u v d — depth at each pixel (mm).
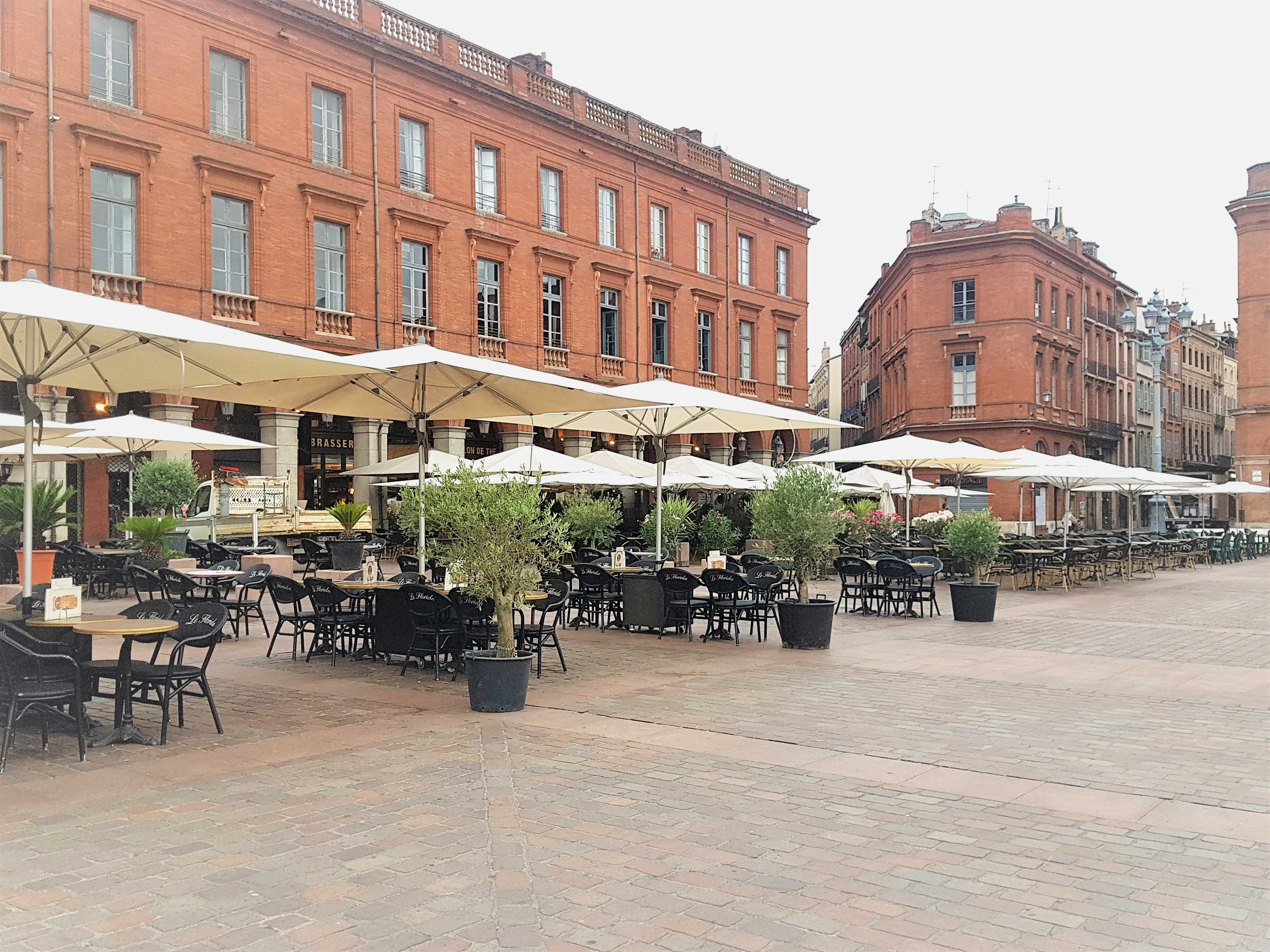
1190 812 5867
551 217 33000
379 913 4359
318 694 9383
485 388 11820
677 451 38469
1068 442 53531
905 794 6215
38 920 4262
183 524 21891
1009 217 48531
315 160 26141
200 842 5242
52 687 6879
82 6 21531
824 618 12461
